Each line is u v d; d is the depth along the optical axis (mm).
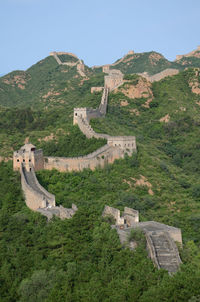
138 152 168375
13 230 108750
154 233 101000
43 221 110875
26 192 124625
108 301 80688
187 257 97625
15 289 91250
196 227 132500
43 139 177375
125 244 98250
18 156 135000
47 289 88375
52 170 141000
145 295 80875
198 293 79688
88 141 168875
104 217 113562
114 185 144625
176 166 183500
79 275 90375
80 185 139125
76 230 102250
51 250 100312
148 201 140625
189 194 155000
